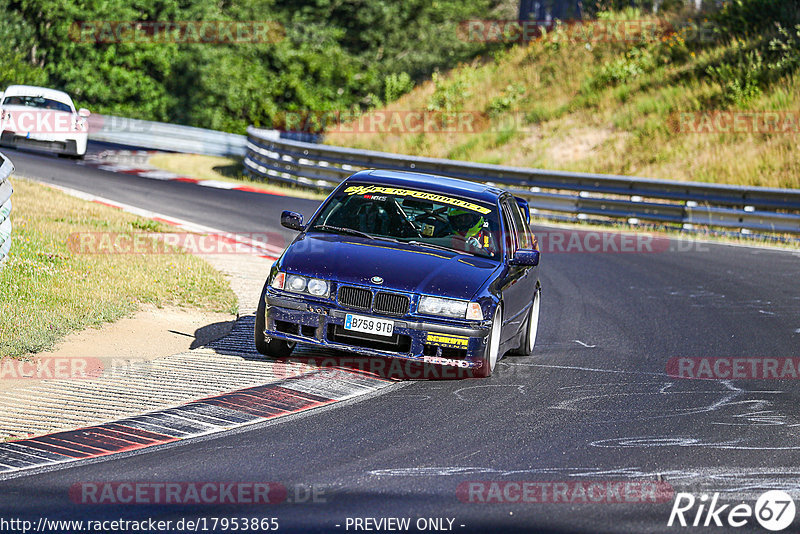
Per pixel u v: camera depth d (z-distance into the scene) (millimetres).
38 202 59406
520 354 34875
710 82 106500
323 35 188500
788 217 72750
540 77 123188
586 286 51094
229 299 40312
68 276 39375
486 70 131625
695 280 53906
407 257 30453
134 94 162125
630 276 54906
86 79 157250
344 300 29109
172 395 26578
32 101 93438
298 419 24875
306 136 124188
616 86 114000
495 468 21344
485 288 29641
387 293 28938
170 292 40000
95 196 70125
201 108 167250
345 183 34531
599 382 30812
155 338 33312
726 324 41875
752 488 20484
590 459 22312
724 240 73188
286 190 91188
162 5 167500
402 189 33906
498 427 24859
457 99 123688
